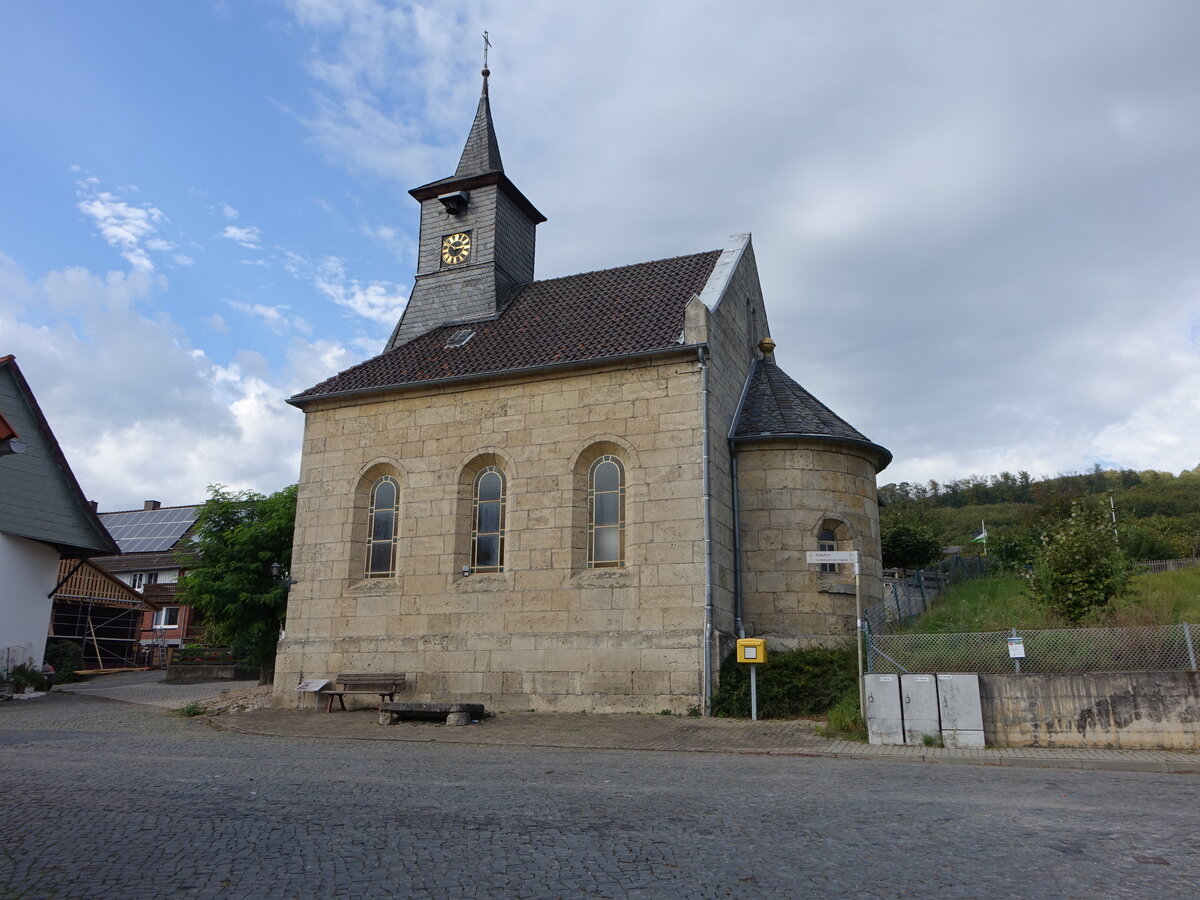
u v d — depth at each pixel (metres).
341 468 24.05
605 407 21.58
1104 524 20.50
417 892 6.66
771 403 23.81
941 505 114.31
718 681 19.33
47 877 7.00
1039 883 6.95
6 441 19.72
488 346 24.97
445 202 29.64
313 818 9.08
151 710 23.42
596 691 20.00
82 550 31.72
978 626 20.77
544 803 9.91
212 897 6.54
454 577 22.06
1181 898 6.61
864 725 15.96
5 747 15.57
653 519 20.52
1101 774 12.36
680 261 26.77
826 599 21.44
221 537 32.91
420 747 15.81
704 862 7.47
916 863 7.47
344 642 22.75
